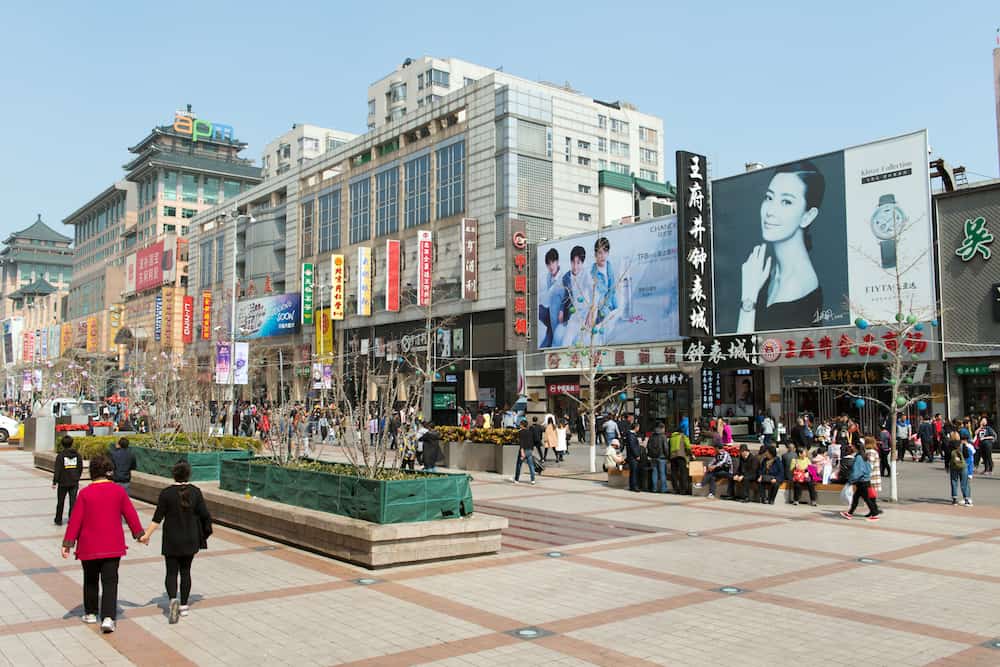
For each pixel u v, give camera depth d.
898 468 27.34
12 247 197.88
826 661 7.26
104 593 8.15
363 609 9.01
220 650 7.54
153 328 95.75
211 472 18.06
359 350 61.75
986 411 29.50
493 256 51.03
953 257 30.45
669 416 39.91
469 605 9.20
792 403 35.12
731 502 19.23
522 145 51.28
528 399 47.16
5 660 7.25
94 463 8.41
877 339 31.67
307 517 12.36
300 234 72.38
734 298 36.94
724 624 8.47
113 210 133.00
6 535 14.00
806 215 34.38
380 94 100.25
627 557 12.20
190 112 128.50
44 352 122.44
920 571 11.27
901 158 31.55
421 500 11.91
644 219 41.97
